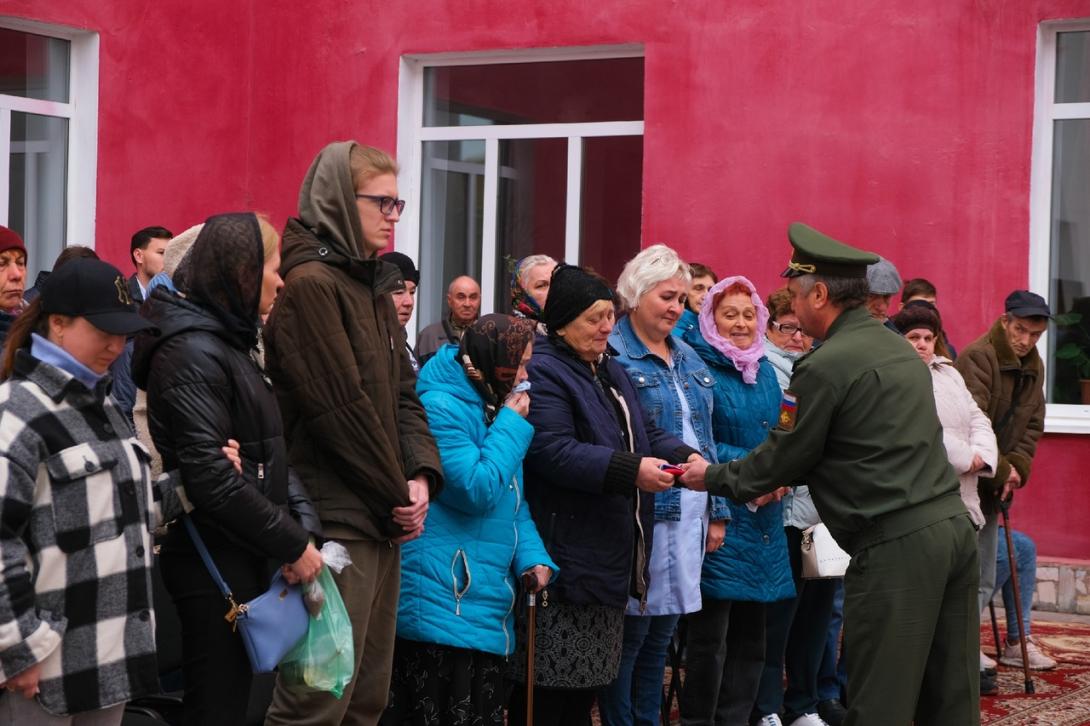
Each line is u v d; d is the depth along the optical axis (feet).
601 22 29.78
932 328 20.51
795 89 28.27
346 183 12.96
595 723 18.78
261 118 31.99
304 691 12.57
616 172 30.45
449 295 25.72
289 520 11.46
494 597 13.83
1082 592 26.55
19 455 9.98
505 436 13.89
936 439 13.47
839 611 19.53
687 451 15.60
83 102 29.17
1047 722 19.43
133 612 10.56
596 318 14.96
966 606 13.46
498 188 31.50
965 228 27.22
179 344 11.34
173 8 30.45
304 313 12.53
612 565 14.49
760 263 28.55
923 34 27.45
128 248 29.68
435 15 30.99
